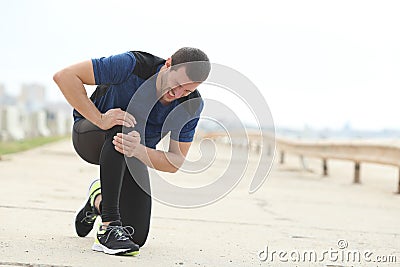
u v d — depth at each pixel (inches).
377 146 605.0
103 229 225.5
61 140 1257.4
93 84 220.2
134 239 237.8
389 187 626.8
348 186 625.3
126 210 235.0
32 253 215.6
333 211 407.8
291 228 321.7
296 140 894.4
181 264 216.1
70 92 216.5
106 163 223.1
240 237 285.1
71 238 251.4
